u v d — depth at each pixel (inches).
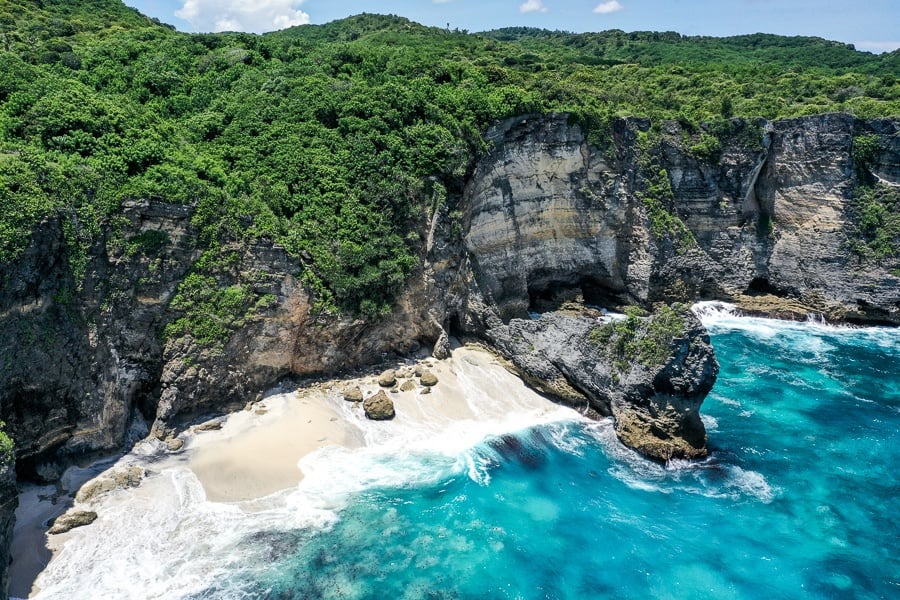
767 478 1391.5
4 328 1120.2
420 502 1268.5
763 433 1583.4
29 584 1006.4
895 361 2028.8
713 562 1144.8
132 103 1782.7
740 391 1813.5
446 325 1876.2
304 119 1876.2
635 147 2262.6
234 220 1492.4
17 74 1524.4
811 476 1403.8
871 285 2290.8
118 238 1317.7
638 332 1529.3
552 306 2240.4
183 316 1409.9
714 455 1477.6
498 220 2020.2
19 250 1131.9
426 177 1825.8
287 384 1595.7
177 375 1391.5
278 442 1392.7
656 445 1440.7
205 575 1055.0
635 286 2306.8
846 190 2310.5
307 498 1258.6
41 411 1194.6
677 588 1085.1
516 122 2017.7
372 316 1646.2
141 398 1405.0
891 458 1478.8
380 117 1873.8
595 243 2255.2
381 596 1042.1
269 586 1042.7
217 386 1450.5
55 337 1203.2
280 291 1519.4
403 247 1745.8
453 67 2251.5
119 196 1327.5
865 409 1713.8
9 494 975.0
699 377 1423.5
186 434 1389.0
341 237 1657.2
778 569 1132.5
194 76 2114.9
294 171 1720.0
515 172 2038.6
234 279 1485.0
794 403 1744.6
